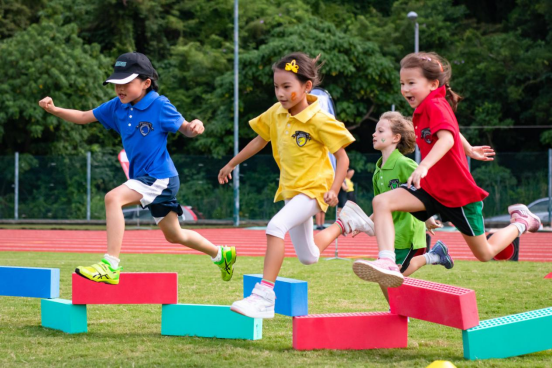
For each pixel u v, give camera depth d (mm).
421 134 6992
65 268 15695
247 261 17875
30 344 7633
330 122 7578
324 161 7801
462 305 6898
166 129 8156
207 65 51281
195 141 50219
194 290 11898
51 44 46312
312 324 7484
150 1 54188
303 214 7551
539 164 36031
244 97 45562
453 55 51750
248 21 55000
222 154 45750
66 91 45938
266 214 38125
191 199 38719
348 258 18562
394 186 9344
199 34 57719
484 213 36312
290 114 7773
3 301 11133
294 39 44750
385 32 52719
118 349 7395
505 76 49000
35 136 44969
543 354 7309
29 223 38625
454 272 14875
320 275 14227
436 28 52938
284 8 54375
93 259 18266
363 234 28781
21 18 53281
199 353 7215
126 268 15719
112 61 51688
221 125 45812
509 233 7781
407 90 7066
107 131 50188
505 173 36250
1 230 32688
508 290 11906
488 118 48344
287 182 7738
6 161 39562
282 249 7348
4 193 39469
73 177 39531
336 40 44781
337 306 10203
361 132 50344
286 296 7684
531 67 47281
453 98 7309
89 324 9039
